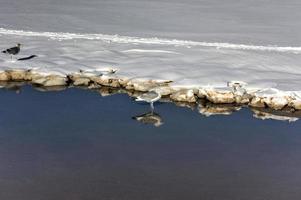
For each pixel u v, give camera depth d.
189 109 32.97
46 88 35.91
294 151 28.00
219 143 28.73
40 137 28.84
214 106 33.56
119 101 33.94
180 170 25.69
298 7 60.81
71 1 62.72
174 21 53.47
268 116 32.41
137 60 39.12
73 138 28.80
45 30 48.78
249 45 44.44
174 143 28.55
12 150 27.27
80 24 51.50
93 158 26.64
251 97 33.94
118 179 24.67
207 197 23.38
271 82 35.41
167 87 34.69
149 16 55.34
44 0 63.06
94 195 23.22
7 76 36.72
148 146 28.11
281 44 45.12
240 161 26.78
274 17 55.88
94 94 35.00
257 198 23.41
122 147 27.94
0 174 24.81
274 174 25.55
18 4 60.59
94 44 43.59
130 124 30.73
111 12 56.91
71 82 36.59
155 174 25.25
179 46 43.41
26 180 24.38
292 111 33.06
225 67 38.06
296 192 23.97
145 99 32.62
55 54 40.59
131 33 48.09
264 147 28.44
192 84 35.00
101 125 30.50
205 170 25.78
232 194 23.69
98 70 37.19
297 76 37.03
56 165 25.84
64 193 23.33
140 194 23.42
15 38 45.12
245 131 30.34
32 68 37.50
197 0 64.06
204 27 51.22
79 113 32.09
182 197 23.28
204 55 40.78
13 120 30.92
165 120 31.39
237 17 55.72
